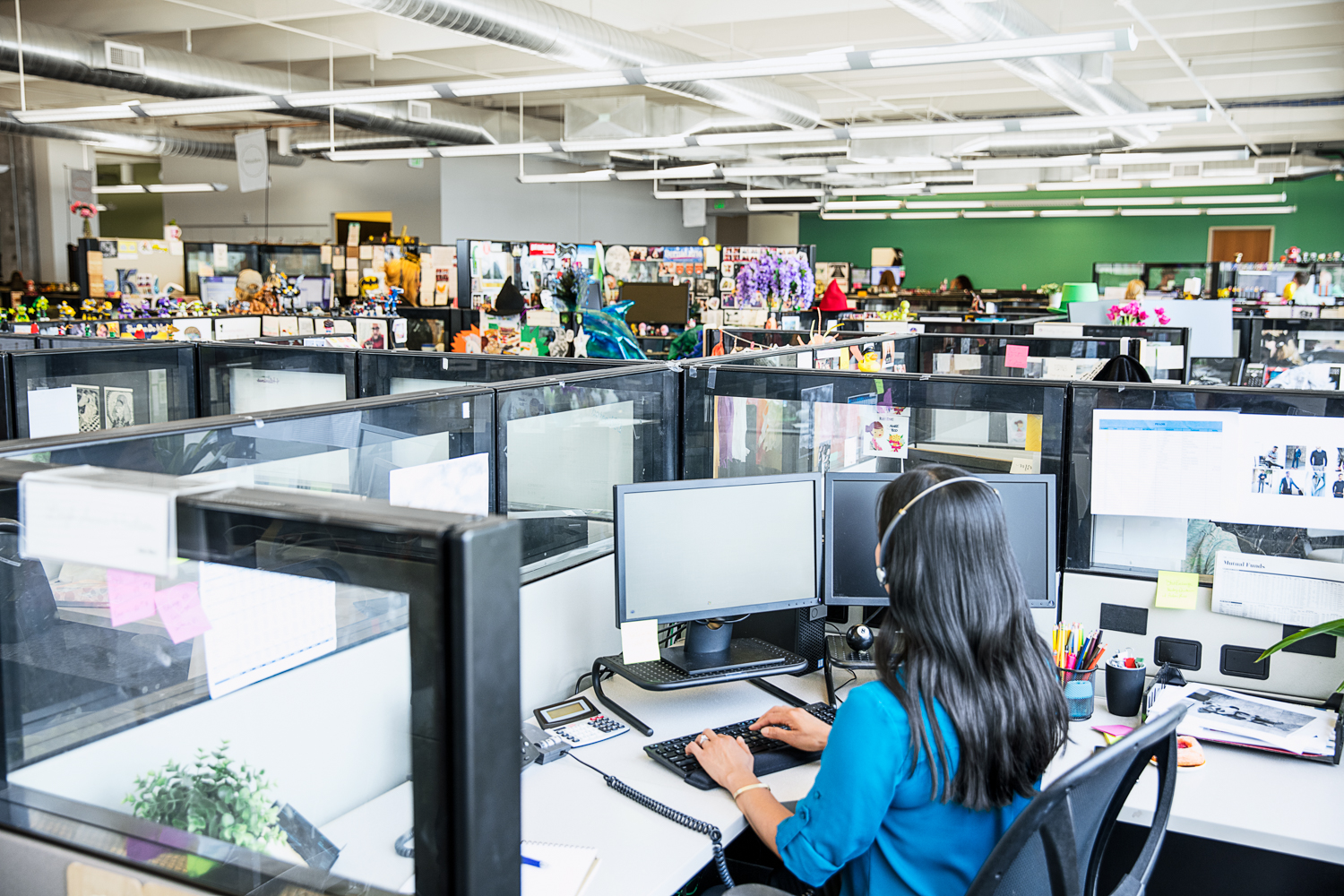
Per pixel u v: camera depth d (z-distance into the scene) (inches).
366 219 576.7
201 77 333.7
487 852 30.9
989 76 417.1
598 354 210.2
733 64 244.2
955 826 52.1
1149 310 232.2
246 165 409.1
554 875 55.0
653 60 288.0
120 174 707.4
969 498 51.6
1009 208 748.0
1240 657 81.4
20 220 577.0
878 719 51.4
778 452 95.0
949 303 640.4
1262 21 306.0
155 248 413.7
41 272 582.2
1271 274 456.1
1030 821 41.4
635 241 727.7
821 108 488.4
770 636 87.4
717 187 698.2
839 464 93.5
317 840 37.2
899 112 507.2
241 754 43.3
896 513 52.9
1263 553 80.1
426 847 32.3
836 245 828.0
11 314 277.0
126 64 309.3
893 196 773.9
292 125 526.6
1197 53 364.8
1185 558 82.4
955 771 50.4
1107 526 84.3
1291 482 78.0
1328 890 74.2
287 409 60.9
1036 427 85.1
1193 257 703.1
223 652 40.8
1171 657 83.4
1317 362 222.1
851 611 92.2
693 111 430.9
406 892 33.5
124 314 310.3
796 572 82.3
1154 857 51.8
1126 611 84.4
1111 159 431.2
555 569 80.4
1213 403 79.5
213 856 39.7
